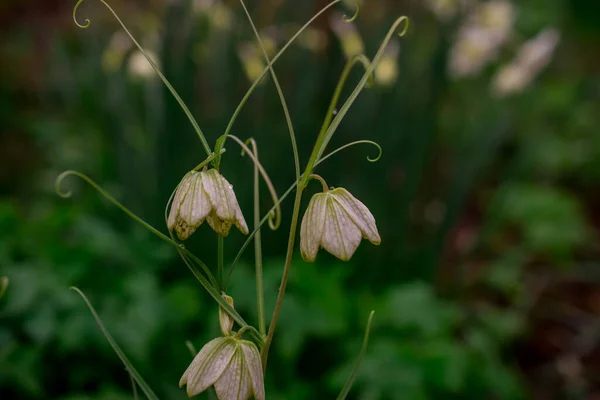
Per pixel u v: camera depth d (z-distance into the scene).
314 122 0.81
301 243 0.41
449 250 1.10
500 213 1.12
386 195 0.84
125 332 0.67
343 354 0.76
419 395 0.66
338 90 0.39
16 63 1.53
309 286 0.74
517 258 1.07
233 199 0.40
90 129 1.11
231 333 0.42
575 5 1.35
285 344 0.69
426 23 0.95
